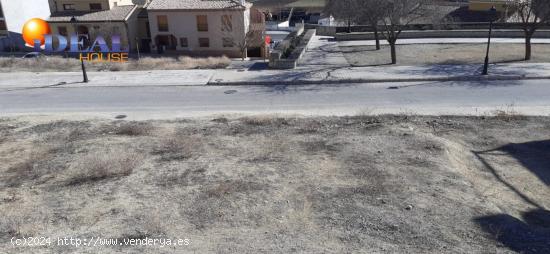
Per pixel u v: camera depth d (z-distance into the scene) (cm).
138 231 806
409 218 855
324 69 2625
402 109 1836
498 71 2430
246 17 4284
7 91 2325
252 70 2666
